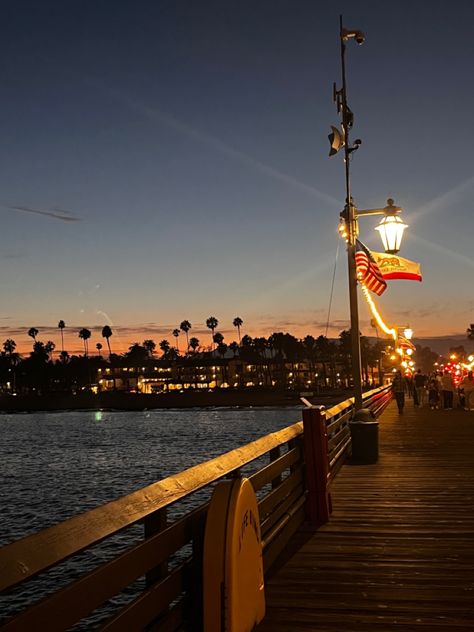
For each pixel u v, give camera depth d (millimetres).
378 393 30766
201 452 59875
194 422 112375
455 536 7426
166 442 72312
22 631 2195
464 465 13195
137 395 179250
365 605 5227
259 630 4715
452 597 5391
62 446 71250
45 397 188500
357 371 14203
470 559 6500
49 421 136500
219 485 4043
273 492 6488
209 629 3746
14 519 27703
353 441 13703
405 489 10500
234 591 3789
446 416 27734
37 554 2354
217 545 3799
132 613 3145
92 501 32750
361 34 14148
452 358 40375
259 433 81938
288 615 5020
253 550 4332
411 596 5426
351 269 14211
